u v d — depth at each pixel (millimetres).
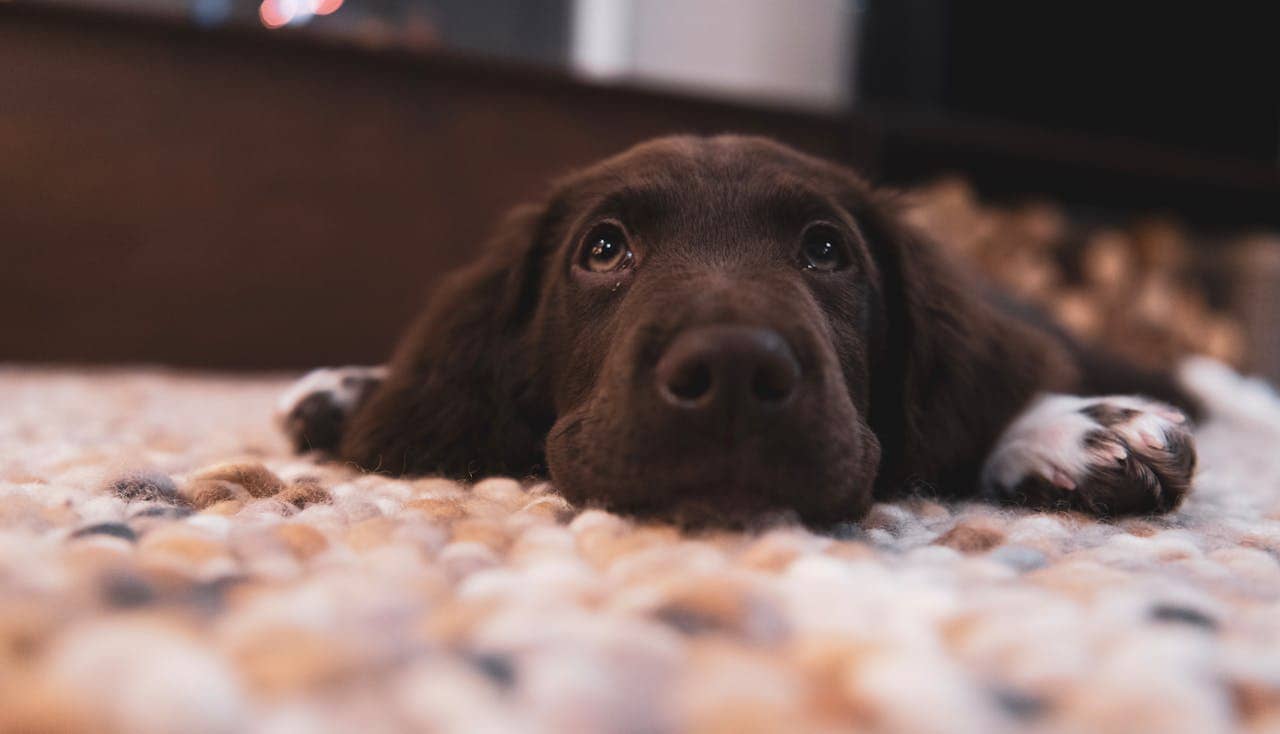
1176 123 1392
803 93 1408
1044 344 454
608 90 1030
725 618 204
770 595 213
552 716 161
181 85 947
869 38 1354
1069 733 164
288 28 969
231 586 221
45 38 914
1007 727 165
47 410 584
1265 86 1411
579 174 439
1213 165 1186
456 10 1399
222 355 979
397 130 997
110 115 934
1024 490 381
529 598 217
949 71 1338
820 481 296
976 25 1336
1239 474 500
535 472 403
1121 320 1105
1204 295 1313
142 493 315
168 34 937
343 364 1006
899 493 396
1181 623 220
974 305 430
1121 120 1375
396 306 1012
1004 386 415
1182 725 166
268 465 407
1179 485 360
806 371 297
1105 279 1138
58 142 925
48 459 394
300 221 985
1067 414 389
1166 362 1013
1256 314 1264
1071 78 1356
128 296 953
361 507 309
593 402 328
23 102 916
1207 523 348
